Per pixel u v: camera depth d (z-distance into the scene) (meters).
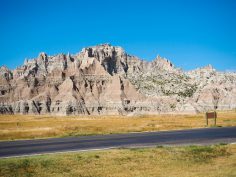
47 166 20.58
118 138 34.31
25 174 19.02
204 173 19.39
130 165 21.27
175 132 40.84
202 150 25.77
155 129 45.81
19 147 27.88
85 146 28.14
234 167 20.91
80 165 20.98
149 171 20.03
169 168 20.77
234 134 37.62
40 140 33.50
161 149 25.66
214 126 50.56
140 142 30.67
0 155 23.80
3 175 18.69
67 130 46.16
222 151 25.92
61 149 26.50
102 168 20.48
